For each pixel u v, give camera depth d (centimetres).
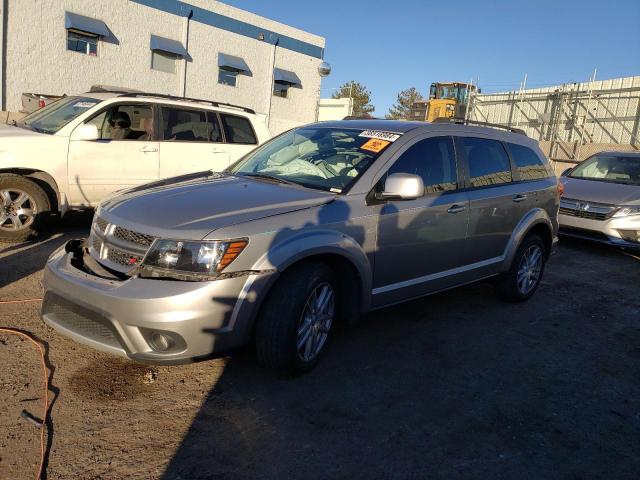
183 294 298
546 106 2159
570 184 938
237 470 266
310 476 266
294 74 2367
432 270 445
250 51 2161
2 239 619
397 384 366
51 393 321
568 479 281
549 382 390
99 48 1677
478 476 277
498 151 521
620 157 1013
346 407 331
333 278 362
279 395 338
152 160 725
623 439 323
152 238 315
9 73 1485
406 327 470
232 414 313
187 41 1923
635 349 465
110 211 352
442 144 459
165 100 752
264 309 332
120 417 303
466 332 470
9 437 277
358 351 412
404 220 405
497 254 513
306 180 408
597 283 675
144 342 303
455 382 377
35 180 649
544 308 556
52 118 702
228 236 311
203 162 774
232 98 2134
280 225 333
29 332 396
